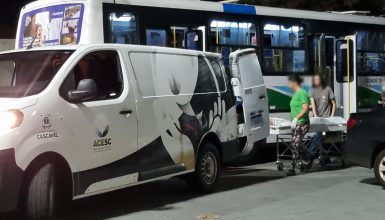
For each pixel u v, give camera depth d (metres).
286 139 11.68
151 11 10.43
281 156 11.61
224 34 11.68
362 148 8.87
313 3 22.02
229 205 7.67
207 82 8.59
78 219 6.85
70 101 6.29
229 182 9.55
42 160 5.96
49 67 6.59
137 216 7.00
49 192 6.05
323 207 7.52
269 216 6.99
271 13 12.64
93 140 6.45
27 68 6.73
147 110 7.25
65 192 6.39
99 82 6.89
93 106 6.50
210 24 11.42
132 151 6.98
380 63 15.12
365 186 9.08
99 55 6.95
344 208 7.45
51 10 10.00
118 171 6.78
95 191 6.50
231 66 9.47
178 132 7.77
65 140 6.12
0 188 5.58
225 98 8.88
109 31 9.66
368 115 8.90
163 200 8.03
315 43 13.48
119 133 6.79
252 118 9.59
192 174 8.26
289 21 12.99
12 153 5.63
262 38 12.41
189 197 8.23
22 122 5.75
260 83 9.98
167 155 7.56
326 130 10.88
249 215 7.05
